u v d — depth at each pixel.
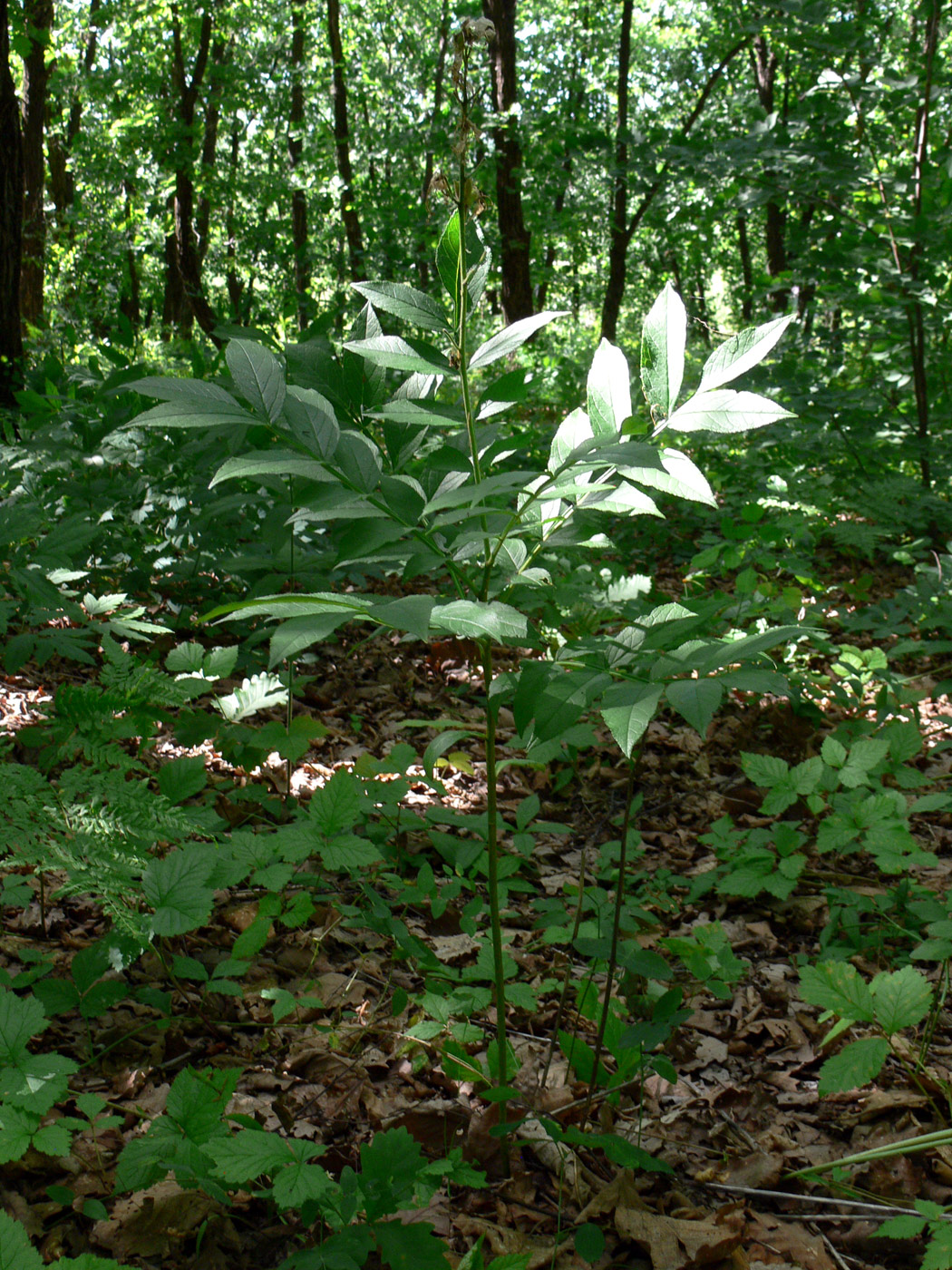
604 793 3.96
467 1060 2.02
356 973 2.64
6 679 4.20
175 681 2.78
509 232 13.37
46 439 5.29
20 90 18.55
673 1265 1.79
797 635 1.33
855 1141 2.19
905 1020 1.86
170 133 17.08
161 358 11.76
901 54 8.48
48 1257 1.70
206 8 17.38
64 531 3.10
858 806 2.71
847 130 8.59
